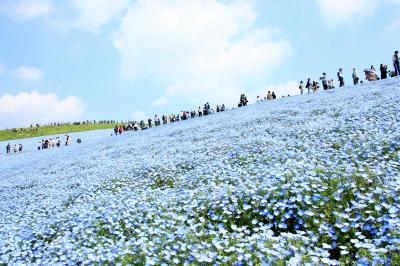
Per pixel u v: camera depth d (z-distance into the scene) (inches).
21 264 278.4
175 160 642.2
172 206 340.2
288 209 275.4
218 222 287.9
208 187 371.2
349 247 225.5
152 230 271.3
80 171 870.4
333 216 261.4
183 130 1446.9
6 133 4970.5
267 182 309.0
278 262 195.2
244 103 2385.6
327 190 291.7
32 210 496.7
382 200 255.4
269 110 1391.5
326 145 480.1
